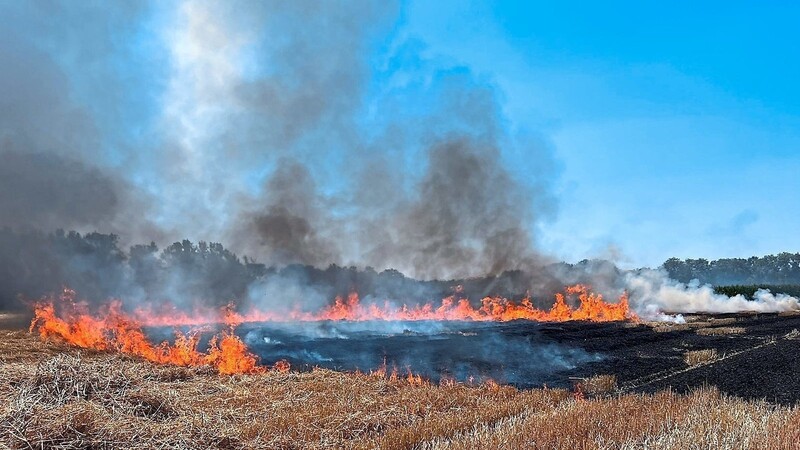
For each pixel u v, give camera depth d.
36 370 10.53
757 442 8.98
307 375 16.00
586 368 21.06
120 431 8.27
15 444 7.32
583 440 8.81
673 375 18.45
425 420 10.48
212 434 8.98
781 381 16.47
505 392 13.73
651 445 8.74
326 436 9.65
